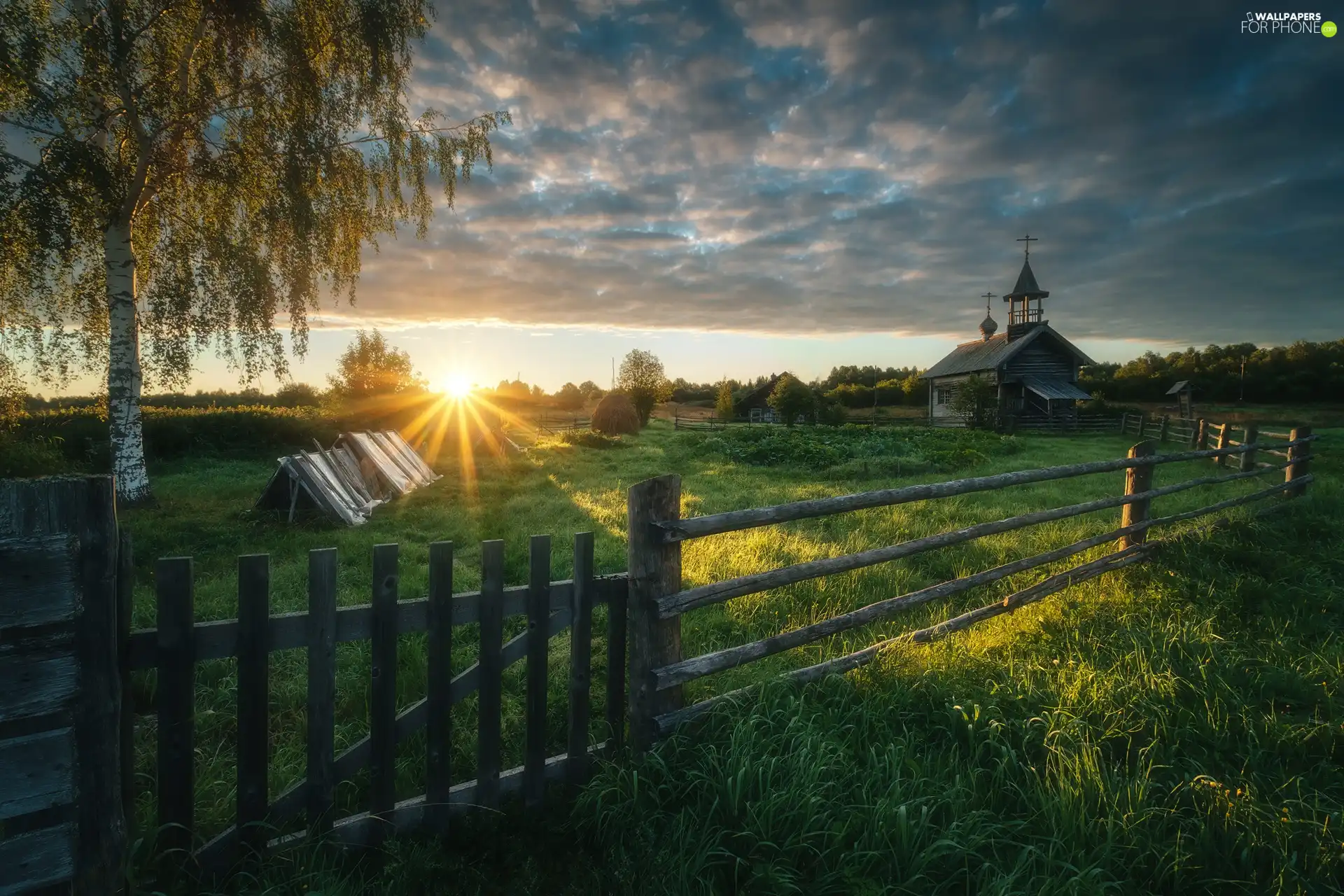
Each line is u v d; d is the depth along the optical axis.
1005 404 34.69
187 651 2.13
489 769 2.67
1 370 11.34
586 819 2.58
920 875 2.16
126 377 11.02
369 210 13.59
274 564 7.10
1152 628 4.29
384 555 2.39
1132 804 2.53
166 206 11.89
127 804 2.09
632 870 2.31
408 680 3.83
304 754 3.16
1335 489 9.05
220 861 2.24
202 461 17.72
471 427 20.58
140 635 2.08
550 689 3.81
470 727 3.40
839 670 3.52
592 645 4.57
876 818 2.34
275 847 2.30
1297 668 3.71
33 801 1.76
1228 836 2.40
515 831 2.63
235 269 11.32
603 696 3.79
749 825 2.38
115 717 1.91
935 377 43.22
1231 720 3.20
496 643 2.62
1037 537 7.29
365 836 2.44
